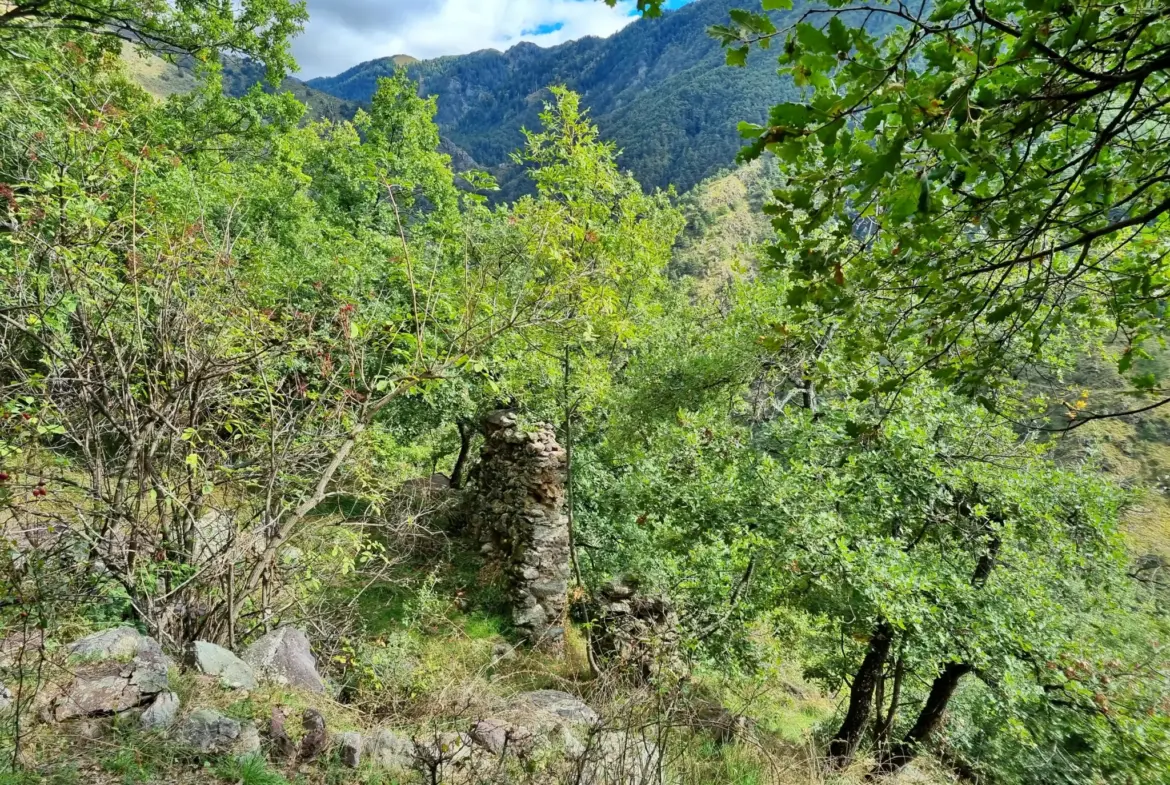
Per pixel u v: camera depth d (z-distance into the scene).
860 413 9.12
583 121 10.91
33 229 4.26
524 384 11.41
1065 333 7.89
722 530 9.51
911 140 1.69
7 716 3.08
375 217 19.84
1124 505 10.31
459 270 10.18
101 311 4.31
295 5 11.68
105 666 3.68
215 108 16.34
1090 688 7.95
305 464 5.34
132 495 4.66
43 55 7.43
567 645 10.42
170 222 5.20
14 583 3.69
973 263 2.70
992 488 8.96
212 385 4.88
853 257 2.51
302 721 4.02
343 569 5.70
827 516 8.43
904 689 13.73
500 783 3.78
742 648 8.87
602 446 14.42
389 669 6.02
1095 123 2.26
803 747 6.52
